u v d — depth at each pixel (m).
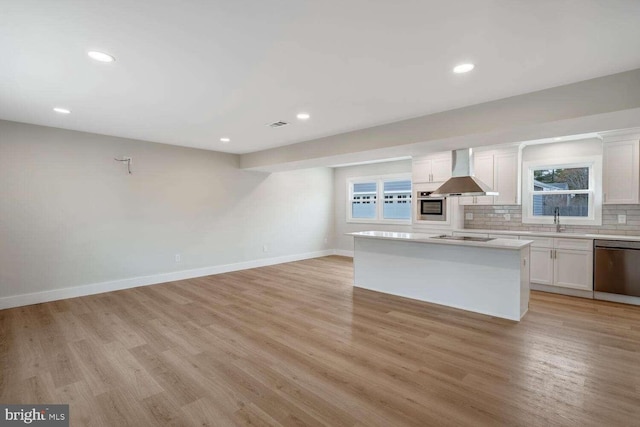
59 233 4.51
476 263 3.92
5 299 4.10
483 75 2.70
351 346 2.99
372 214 8.08
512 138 3.67
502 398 2.18
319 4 1.74
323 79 2.78
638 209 4.59
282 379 2.44
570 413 2.02
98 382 2.40
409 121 3.98
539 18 1.88
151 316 3.82
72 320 3.68
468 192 4.13
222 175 6.36
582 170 5.12
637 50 2.27
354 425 1.93
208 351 2.90
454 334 3.26
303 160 5.36
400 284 4.65
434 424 1.93
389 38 2.12
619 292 4.26
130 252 5.18
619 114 2.75
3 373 2.53
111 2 1.70
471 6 1.77
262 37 2.10
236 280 5.69
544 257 4.86
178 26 1.95
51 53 2.29
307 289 5.05
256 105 3.46
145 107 3.51
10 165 4.12
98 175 4.84
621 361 2.68
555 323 3.55
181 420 1.99
